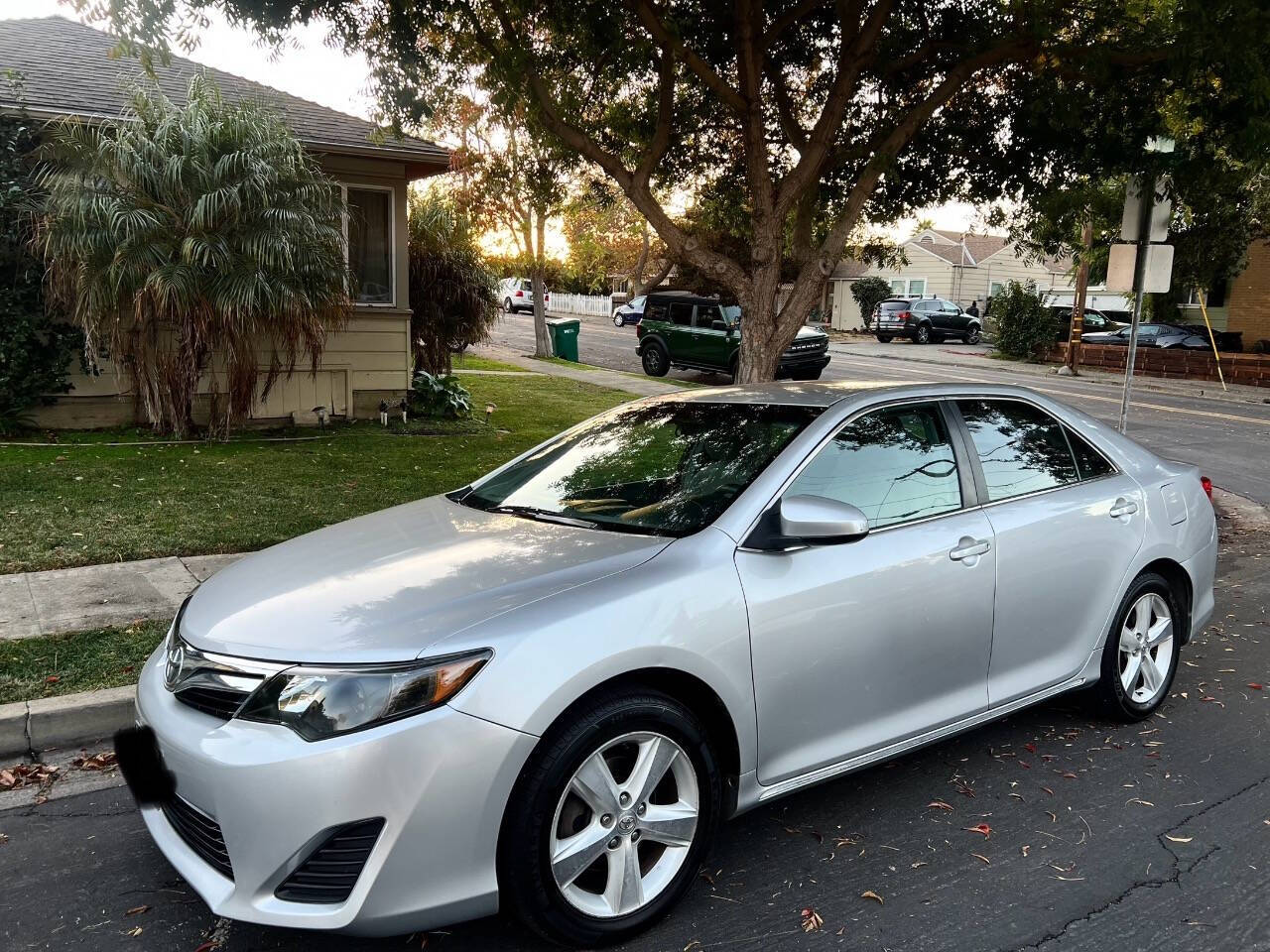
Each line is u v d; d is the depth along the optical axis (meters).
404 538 3.42
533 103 8.65
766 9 9.48
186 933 2.85
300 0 7.89
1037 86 9.27
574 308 53.62
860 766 3.39
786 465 3.36
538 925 2.64
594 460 3.90
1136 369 28.00
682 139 10.84
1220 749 4.23
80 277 9.12
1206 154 9.05
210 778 2.50
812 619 3.15
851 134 10.55
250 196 9.41
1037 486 4.10
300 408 12.02
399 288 12.59
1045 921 2.94
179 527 7.01
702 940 2.82
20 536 6.58
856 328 47.47
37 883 3.10
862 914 2.96
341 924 2.41
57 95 10.29
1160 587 4.52
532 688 2.56
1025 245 11.23
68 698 4.16
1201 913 2.99
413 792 2.44
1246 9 6.67
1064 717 4.60
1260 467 12.58
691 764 2.89
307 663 2.56
